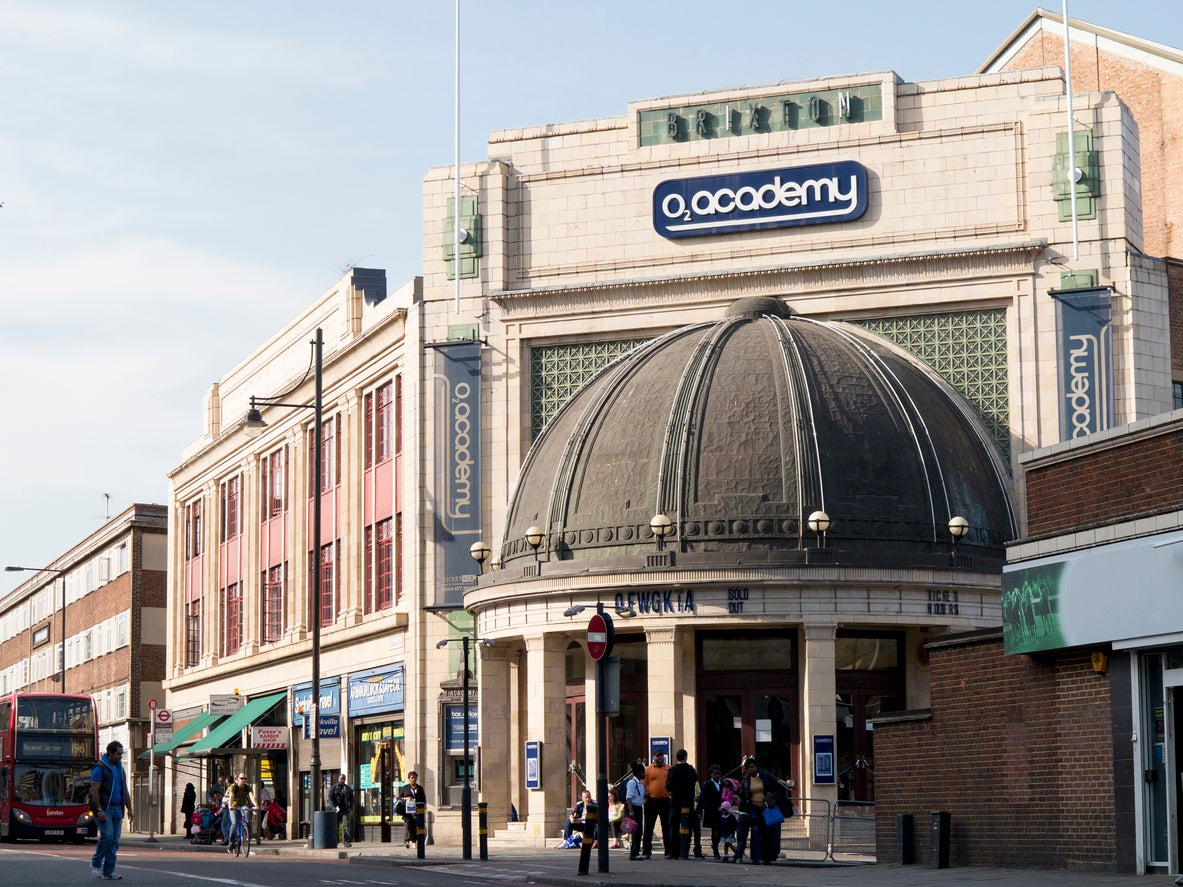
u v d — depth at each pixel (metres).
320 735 57.84
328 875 28.22
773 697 40.25
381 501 55.50
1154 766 23.72
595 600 40.22
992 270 45.72
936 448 41.97
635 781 33.44
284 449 65.12
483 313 49.97
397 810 43.97
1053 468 25.69
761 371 42.34
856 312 46.94
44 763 54.28
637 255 49.16
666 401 42.38
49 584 107.25
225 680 70.69
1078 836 24.95
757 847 30.31
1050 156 46.06
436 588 49.09
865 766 40.00
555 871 28.70
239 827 42.88
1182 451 23.05
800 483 40.16
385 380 55.56
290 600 63.53
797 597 38.75
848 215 47.31
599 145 50.25
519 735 44.38
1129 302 44.78
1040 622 25.30
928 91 47.69
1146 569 23.22
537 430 49.38
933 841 27.61
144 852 43.69
